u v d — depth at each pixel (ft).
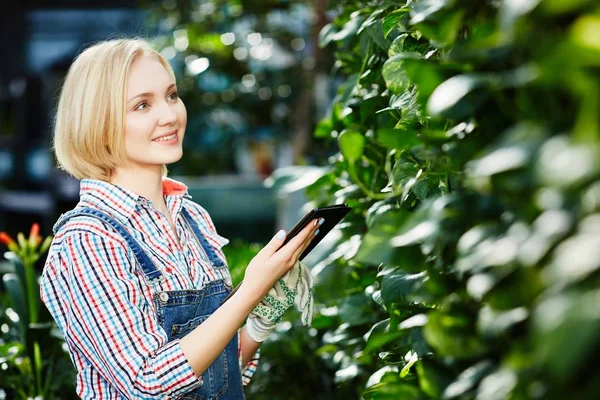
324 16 17.35
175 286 5.73
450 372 3.26
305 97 18.08
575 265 2.05
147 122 5.82
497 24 2.97
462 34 3.51
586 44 2.14
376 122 6.29
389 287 4.15
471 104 2.83
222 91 20.44
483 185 2.70
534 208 2.48
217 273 6.27
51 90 29.76
